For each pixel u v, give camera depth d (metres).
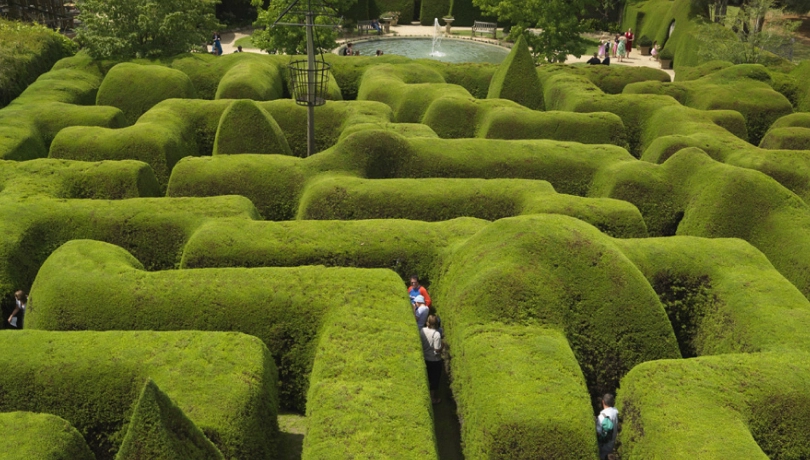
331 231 15.12
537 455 9.70
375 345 11.09
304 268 13.13
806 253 15.72
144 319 12.24
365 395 9.96
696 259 14.09
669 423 9.73
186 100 25.41
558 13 38.94
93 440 10.67
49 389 10.54
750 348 12.25
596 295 12.12
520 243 12.55
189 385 10.22
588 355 11.98
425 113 26.66
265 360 10.95
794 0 50.09
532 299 11.93
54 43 34.62
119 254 13.76
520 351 11.02
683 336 13.96
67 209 16.08
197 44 35.91
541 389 10.25
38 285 12.98
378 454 8.97
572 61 49.94
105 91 27.94
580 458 9.66
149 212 16.05
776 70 35.69
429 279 14.72
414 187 17.70
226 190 18.61
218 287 12.45
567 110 27.95
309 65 19.66
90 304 12.34
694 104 30.05
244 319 12.20
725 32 39.34
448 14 62.06
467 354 11.23
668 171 18.92
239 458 9.80
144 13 33.03
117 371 10.54
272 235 14.85
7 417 9.38
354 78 33.75
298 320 12.16
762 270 13.87
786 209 16.83
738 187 17.20
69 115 24.28
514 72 28.36
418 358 10.88
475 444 10.27
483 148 20.39
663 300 13.88
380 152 19.66
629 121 26.75
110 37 32.03
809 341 11.67
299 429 12.09
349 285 12.62
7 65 29.11
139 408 7.95
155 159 21.34
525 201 17.39
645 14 56.25
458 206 17.47
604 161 20.27
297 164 19.09
